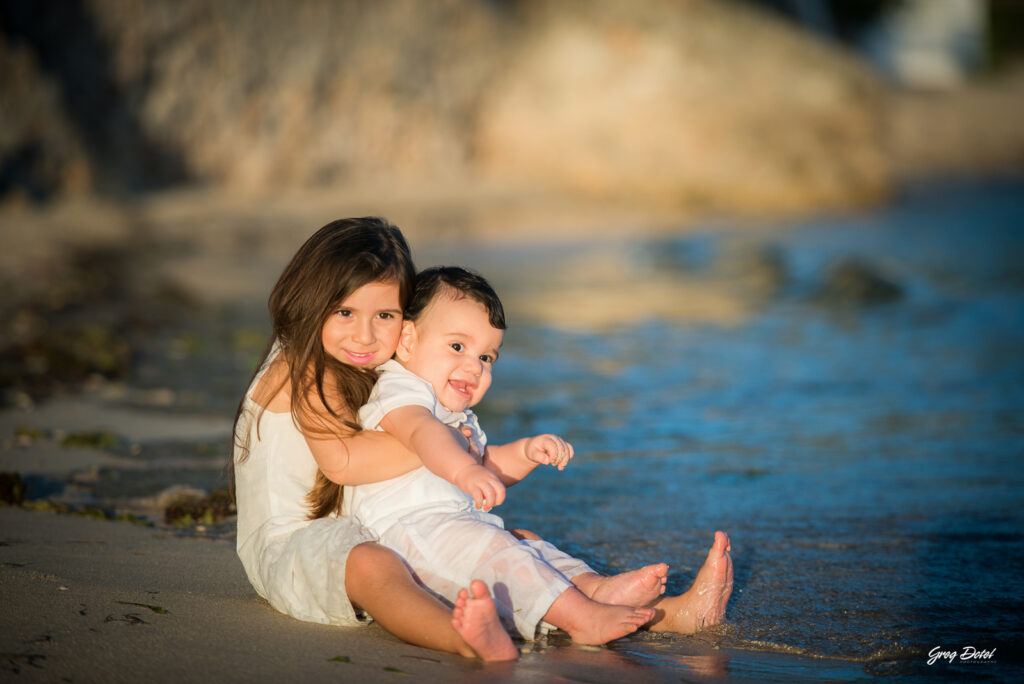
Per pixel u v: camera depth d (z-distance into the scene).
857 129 34.12
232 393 9.92
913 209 32.47
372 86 31.44
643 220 28.53
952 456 7.94
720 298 16.83
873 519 6.25
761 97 33.31
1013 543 5.76
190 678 3.49
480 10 33.97
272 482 4.41
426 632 3.89
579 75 33.38
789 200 32.03
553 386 10.56
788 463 7.70
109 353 11.36
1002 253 22.08
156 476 6.84
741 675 3.88
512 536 4.41
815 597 4.86
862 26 59.03
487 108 34.09
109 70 25.55
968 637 4.35
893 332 13.98
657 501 6.63
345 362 4.42
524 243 23.64
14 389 9.57
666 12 34.50
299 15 29.97
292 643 3.90
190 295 16.05
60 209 22.94
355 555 4.07
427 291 4.54
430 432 4.18
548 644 4.15
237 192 28.03
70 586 4.40
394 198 29.27
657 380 10.96
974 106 52.56
